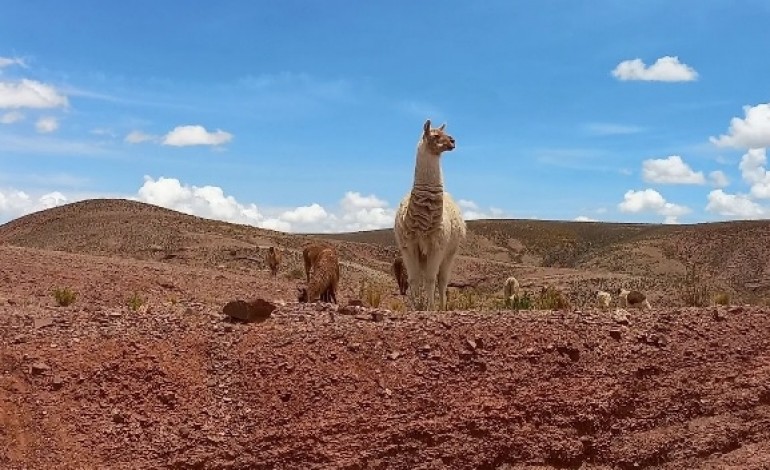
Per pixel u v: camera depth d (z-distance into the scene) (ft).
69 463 27.25
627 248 274.98
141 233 188.65
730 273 234.99
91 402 29.35
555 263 336.29
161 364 31.35
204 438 29.07
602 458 32.37
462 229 48.26
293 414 30.40
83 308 37.32
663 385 35.17
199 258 151.64
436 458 30.37
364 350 33.63
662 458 32.76
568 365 34.81
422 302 43.73
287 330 34.32
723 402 35.24
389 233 360.48
